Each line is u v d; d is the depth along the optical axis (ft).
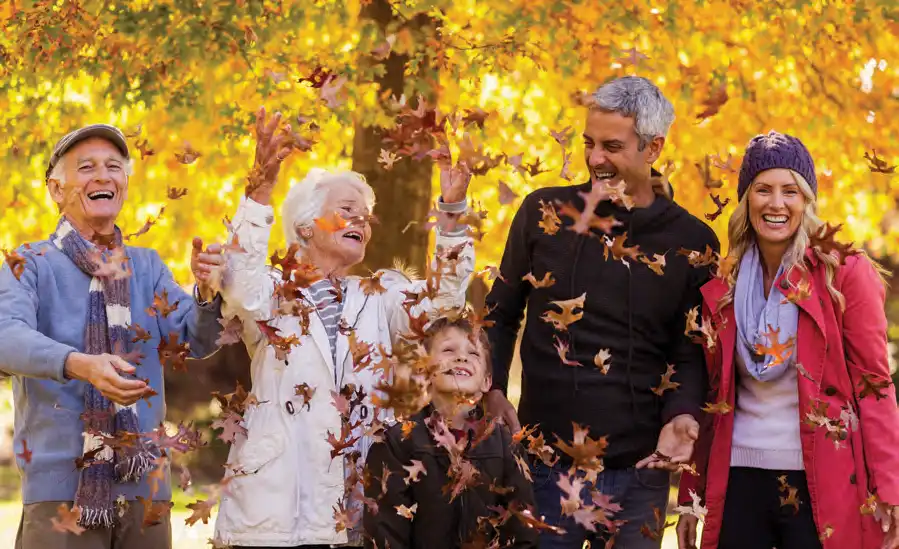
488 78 23.65
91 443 11.55
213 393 11.76
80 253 12.02
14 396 11.96
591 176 12.77
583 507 11.60
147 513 11.23
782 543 12.19
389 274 13.09
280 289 11.87
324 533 11.64
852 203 23.82
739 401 12.43
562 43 19.86
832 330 12.04
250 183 11.43
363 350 11.57
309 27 21.26
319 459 11.76
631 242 12.59
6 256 11.58
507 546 11.48
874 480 11.94
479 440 11.46
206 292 11.67
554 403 12.75
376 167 21.52
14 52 19.63
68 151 12.27
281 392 11.84
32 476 11.59
